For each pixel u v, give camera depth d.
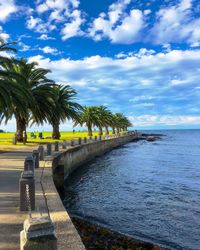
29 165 11.05
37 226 3.77
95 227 11.03
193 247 10.42
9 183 11.48
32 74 38.19
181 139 121.50
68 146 33.84
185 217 14.03
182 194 19.27
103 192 20.17
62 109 48.47
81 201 17.52
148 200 17.58
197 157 46.09
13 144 37.12
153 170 31.53
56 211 7.10
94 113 80.00
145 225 12.75
